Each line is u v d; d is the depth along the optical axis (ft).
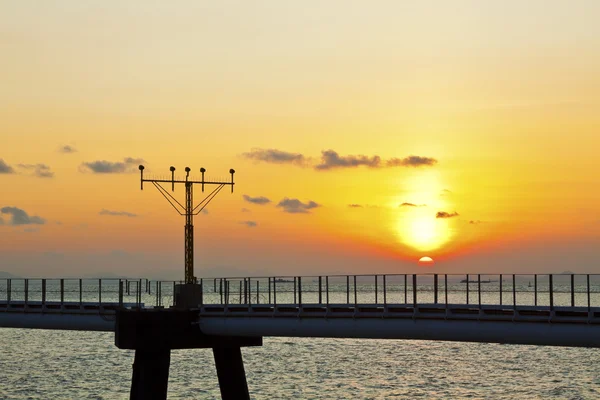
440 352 511.40
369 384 370.94
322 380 382.01
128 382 367.86
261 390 350.84
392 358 477.36
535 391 353.10
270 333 222.07
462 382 378.94
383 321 202.59
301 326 215.51
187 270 249.14
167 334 235.61
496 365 441.27
